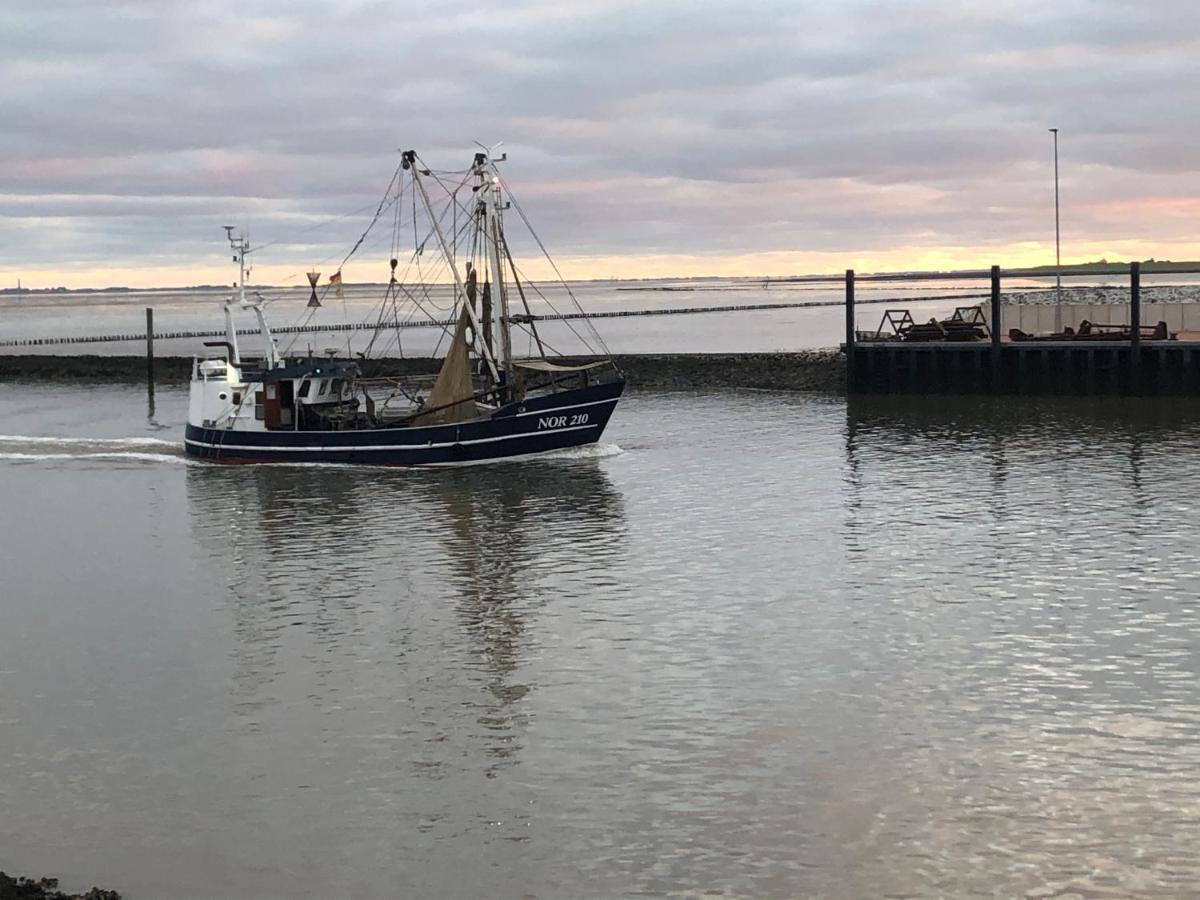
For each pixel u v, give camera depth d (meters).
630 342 124.81
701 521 35.38
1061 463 42.78
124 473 46.44
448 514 37.41
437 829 17.00
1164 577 28.14
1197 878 15.27
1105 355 59.75
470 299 48.31
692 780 18.17
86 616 27.38
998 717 20.19
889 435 50.78
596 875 15.74
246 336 153.75
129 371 85.31
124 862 16.39
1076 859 15.75
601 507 37.78
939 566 29.62
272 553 33.03
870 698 21.12
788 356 72.25
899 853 16.00
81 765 19.30
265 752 19.61
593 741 19.66
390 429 46.06
